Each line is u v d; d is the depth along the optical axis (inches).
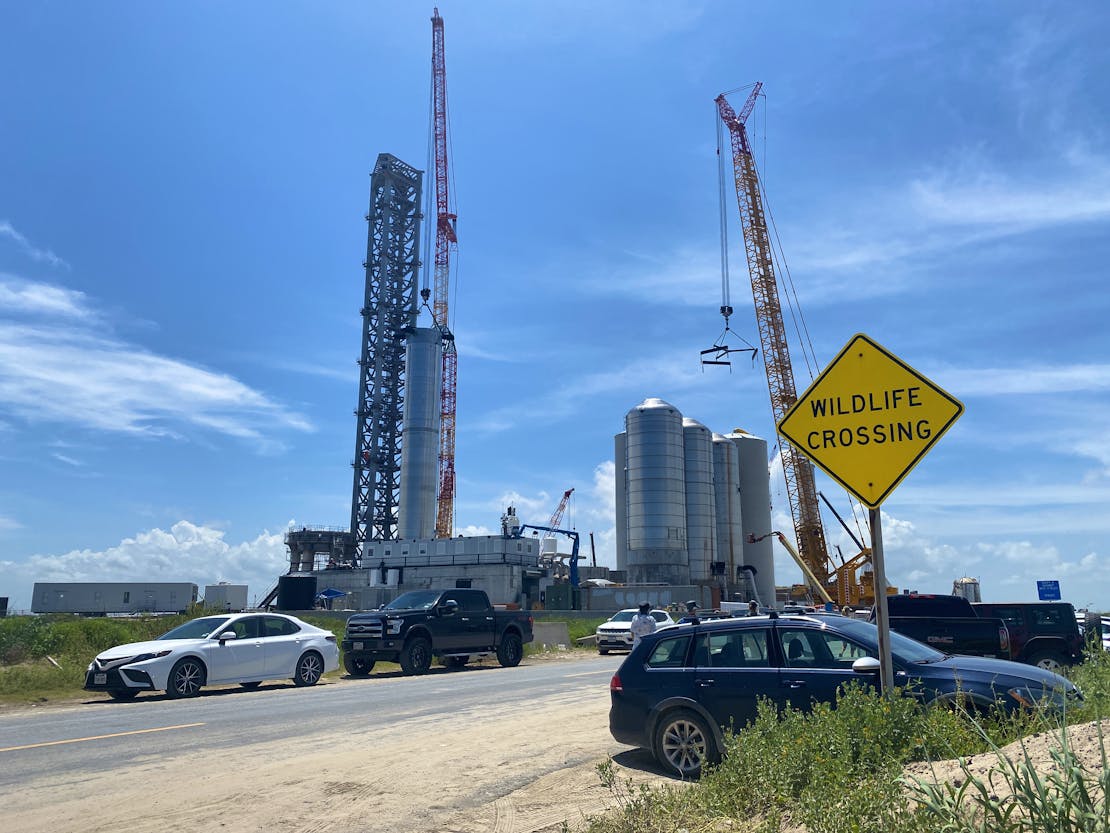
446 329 4972.9
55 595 3339.1
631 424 3890.3
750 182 3265.3
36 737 460.8
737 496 4271.7
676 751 345.1
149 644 687.1
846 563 2957.7
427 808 302.4
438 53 5216.5
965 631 685.3
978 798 155.3
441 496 4795.8
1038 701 284.0
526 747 417.1
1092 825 135.0
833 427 259.8
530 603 3516.2
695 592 3540.8
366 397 4852.4
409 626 927.0
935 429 244.2
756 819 219.3
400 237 5073.8
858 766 222.2
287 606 3218.5
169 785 339.6
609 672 905.5
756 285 3206.2
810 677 328.2
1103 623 719.1
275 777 353.1
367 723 508.4
